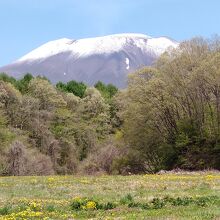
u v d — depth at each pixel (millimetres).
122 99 75312
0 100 102562
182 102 69125
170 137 70188
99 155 84750
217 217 15039
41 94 113688
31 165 82625
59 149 102938
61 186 30641
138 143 71812
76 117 115438
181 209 17938
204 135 64875
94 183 32625
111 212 18297
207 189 26297
